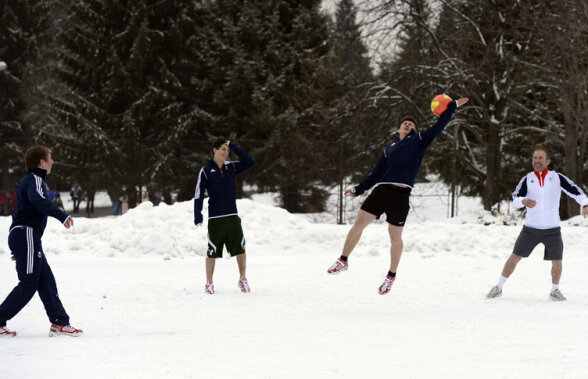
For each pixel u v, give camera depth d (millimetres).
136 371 8547
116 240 28406
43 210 11461
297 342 10836
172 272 22516
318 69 68875
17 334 12031
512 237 30203
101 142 55469
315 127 63000
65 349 10195
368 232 32062
